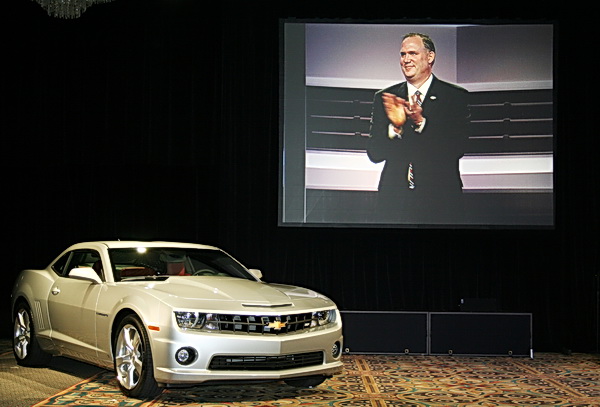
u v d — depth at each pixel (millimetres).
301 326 5273
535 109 8570
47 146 9258
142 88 9164
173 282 5508
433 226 8578
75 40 9242
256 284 5793
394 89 8672
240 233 8961
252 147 8961
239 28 8992
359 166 8656
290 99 8711
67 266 6387
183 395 5340
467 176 8578
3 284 9430
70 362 6895
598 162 8680
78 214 9352
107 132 9195
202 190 9203
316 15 8906
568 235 8734
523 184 8539
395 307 8930
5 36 9250
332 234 8961
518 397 5547
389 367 7094
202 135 9109
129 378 5098
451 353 7859
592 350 8633
